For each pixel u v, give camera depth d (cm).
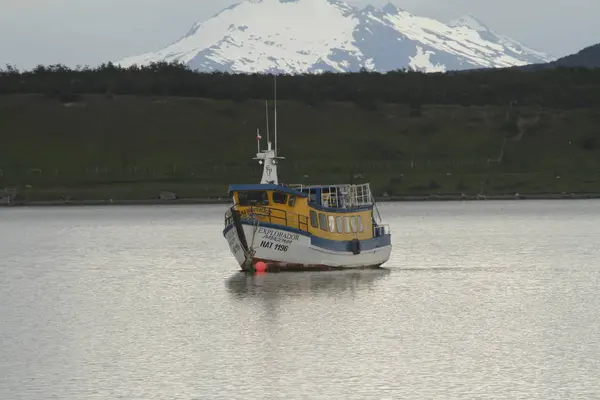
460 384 17925
